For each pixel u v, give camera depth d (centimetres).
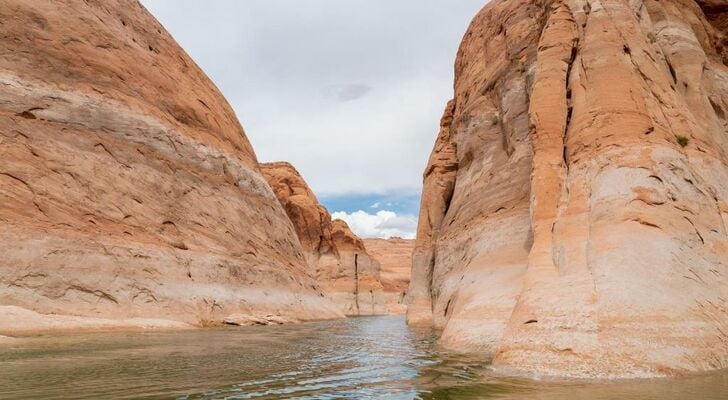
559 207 1246
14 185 2052
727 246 1133
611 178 1166
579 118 1355
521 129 1964
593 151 1257
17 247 1897
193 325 2345
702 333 899
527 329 985
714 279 1031
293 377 935
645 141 1215
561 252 1117
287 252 4228
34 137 2227
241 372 984
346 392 786
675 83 1617
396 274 11850
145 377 880
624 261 990
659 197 1110
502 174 1992
